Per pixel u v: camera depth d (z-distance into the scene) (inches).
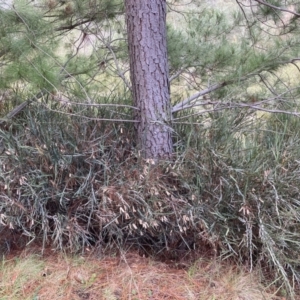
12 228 94.1
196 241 99.0
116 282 89.7
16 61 96.3
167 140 104.4
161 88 103.2
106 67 133.3
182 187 98.3
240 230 95.0
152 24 99.9
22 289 86.9
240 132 110.9
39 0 121.2
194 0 148.6
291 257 91.4
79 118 109.7
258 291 89.0
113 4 131.6
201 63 127.7
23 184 96.5
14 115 110.8
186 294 87.7
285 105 115.7
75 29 134.8
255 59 113.8
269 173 95.2
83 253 97.0
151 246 101.5
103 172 101.3
